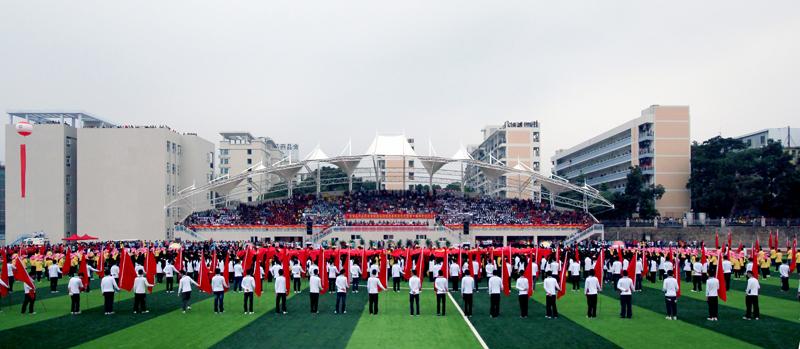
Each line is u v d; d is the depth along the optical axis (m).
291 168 89.56
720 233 83.81
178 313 26.12
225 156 141.00
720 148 93.69
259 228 79.50
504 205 91.81
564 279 28.30
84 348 19.16
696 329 22.12
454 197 95.38
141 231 84.69
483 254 43.72
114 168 85.44
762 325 22.92
